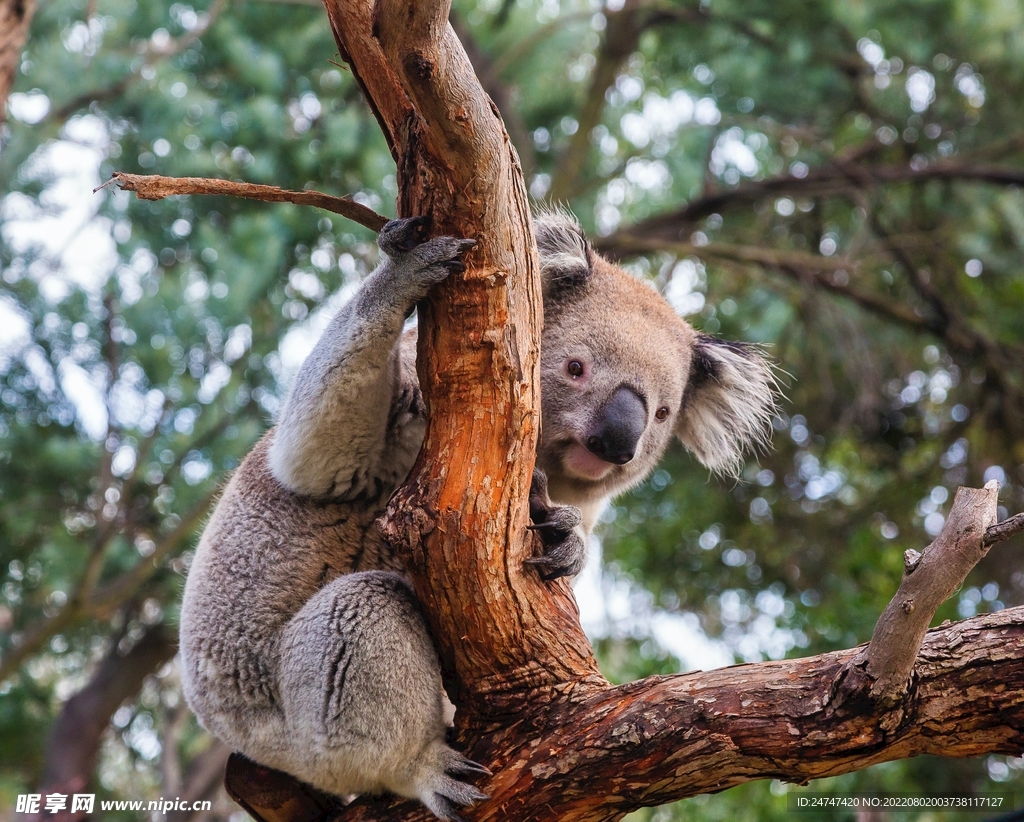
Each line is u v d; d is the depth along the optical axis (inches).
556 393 175.6
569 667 130.9
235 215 385.1
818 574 448.5
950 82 455.2
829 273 474.9
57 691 525.3
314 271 386.6
